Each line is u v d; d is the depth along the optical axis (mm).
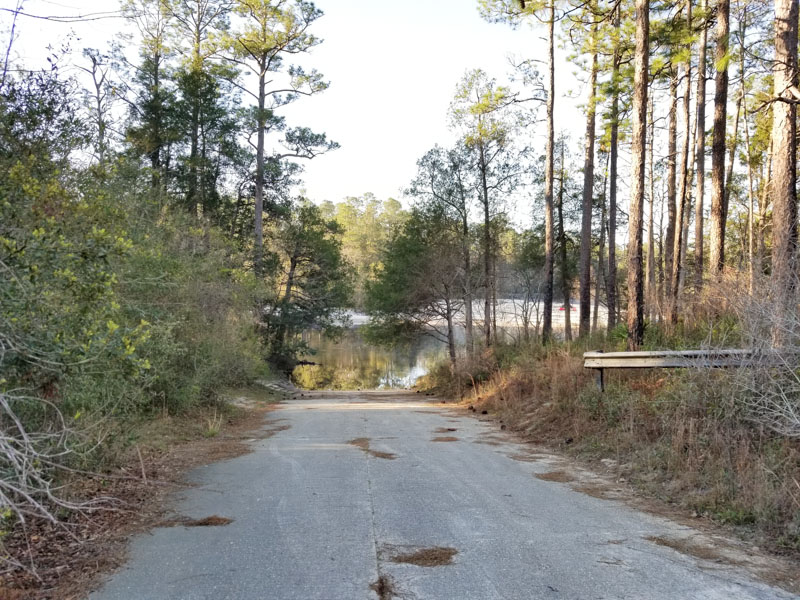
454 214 29172
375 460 8664
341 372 48125
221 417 13336
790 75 10219
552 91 23500
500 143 27938
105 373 6027
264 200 32812
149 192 14148
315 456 8992
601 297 43719
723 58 14641
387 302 29031
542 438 10688
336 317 39375
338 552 4750
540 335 25875
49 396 5426
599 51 22547
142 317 9164
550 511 6031
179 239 14586
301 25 30656
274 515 5781
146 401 9852
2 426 4637
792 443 6711
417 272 28312
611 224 26156
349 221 91750
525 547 4898
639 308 13016
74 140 8242
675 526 5582
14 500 4902
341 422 13734
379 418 14680
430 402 23422
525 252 33188
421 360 50594
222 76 29969
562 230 32969
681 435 7676
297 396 28875
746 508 5723
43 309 5250
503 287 31141
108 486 6613
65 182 8031
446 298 28688
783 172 10031
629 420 9227
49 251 5293
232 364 15859
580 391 11422
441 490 6836
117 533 5230
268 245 35750
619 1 18312
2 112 6992
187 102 26188
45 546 4855
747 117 31016
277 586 4086
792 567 4547
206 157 28125
